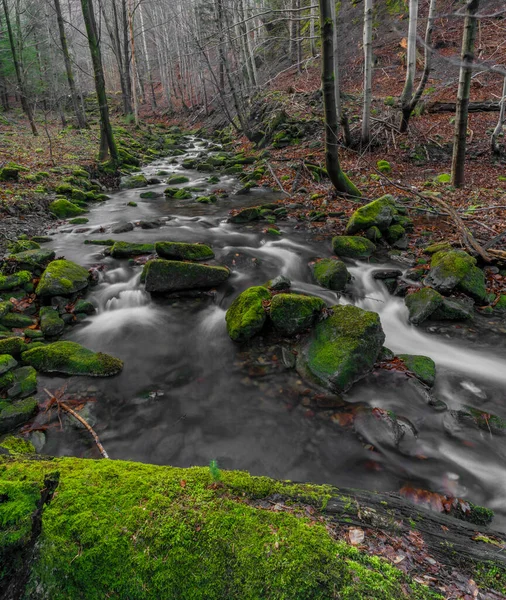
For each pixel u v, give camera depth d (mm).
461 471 3176
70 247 7812
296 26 23453
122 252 7219
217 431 3658
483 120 13883
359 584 1369
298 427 3670
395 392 4023
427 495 2885
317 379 4156
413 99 12781
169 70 37812
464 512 2729
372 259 7258
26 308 5379
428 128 13984
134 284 6391
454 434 3555
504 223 7641
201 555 1444
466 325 5328
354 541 1617
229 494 1768
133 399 4055
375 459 3297
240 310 5074
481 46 15148
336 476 3150
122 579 1399
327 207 9852
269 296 5309
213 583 1380
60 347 4504
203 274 6176
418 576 1491
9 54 25531
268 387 4219
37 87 24250
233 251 7711
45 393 4020
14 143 16516
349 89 19969
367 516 1800
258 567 1401
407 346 5031
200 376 4465
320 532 1584
